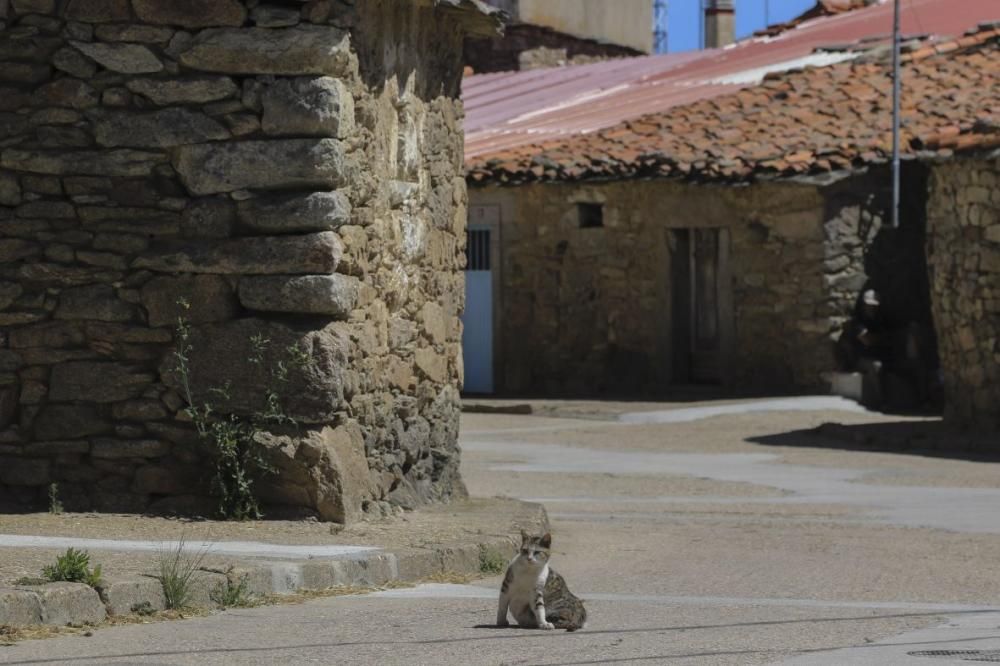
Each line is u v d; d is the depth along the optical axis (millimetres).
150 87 17812
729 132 43719
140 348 17906
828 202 41000
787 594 15820
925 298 42312
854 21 57000
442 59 21391
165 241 17844
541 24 67688
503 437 34969
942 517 22562
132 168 17891
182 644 11828
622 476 28047
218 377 17594
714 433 35562
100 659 11125
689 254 43625
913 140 41312
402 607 14070
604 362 43969
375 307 18750
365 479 18141
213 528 16875
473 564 16734
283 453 17328
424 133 20734
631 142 44250
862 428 34875
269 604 13977
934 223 34875
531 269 44875
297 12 17578
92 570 13227
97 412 17953
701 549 19453
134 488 17859
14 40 18109
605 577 17062
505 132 49906
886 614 14305
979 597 15672
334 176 17453
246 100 17625
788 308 41438
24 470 18016
